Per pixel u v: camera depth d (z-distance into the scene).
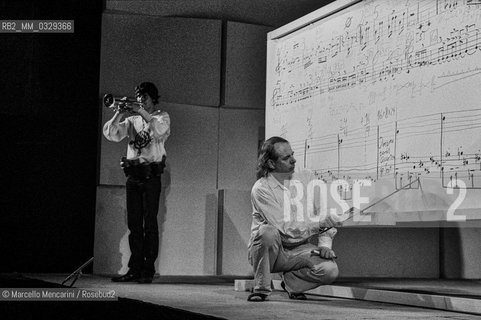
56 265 5.83
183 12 6.17
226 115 6.23
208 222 6.11
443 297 3.28
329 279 3.71
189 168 6.09
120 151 5.86
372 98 4.03
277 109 4.95
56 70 5.91
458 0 3.47
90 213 5.93
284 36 4.94
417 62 3.71
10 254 5.73
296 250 3.75
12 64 5.82
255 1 6.35
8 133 5.77
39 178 5.82
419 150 3.66
